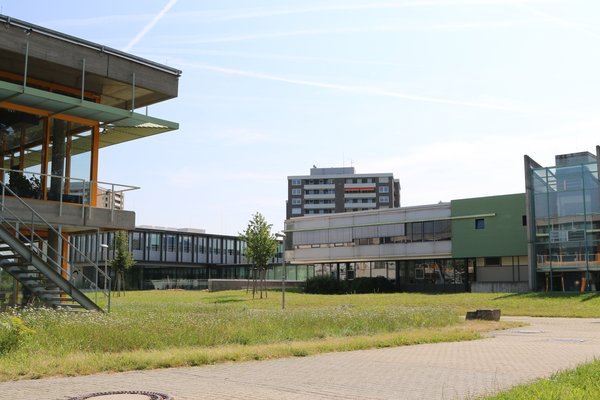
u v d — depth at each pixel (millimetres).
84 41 22578
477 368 11109
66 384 8875
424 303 40719
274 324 18906
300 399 7867
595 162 51906
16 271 20109
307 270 84625
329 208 165375
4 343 11906
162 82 24938
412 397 8094
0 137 21922
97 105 22688
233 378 9641
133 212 24625
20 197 22062
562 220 53188
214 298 50844
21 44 21094
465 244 61688
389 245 67688
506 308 37125
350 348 14742
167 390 8391
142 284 88562
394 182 171625
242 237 51906
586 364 10625
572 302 40156
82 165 24094
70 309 19906
